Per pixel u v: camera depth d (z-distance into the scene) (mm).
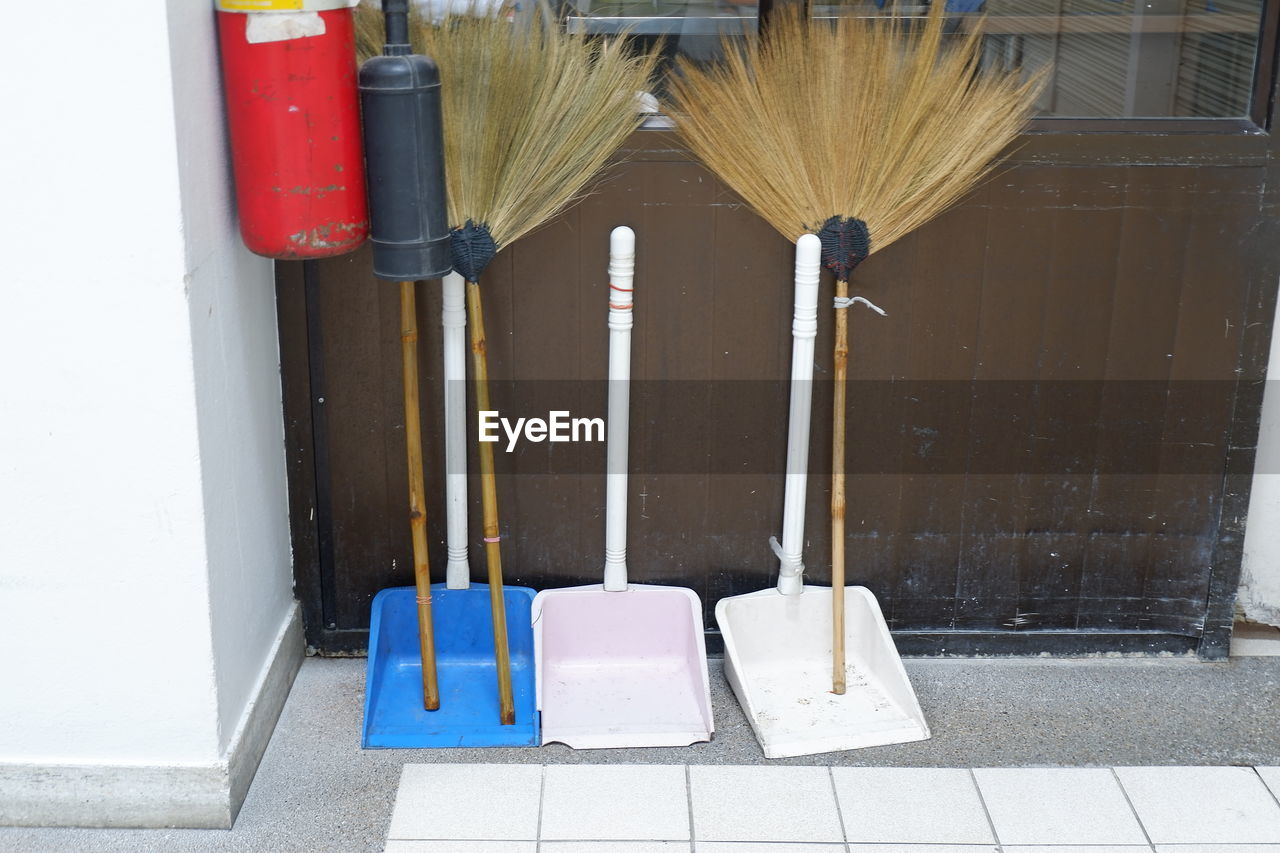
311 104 2158
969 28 2531
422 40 2350
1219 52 2574
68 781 2371
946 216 2639
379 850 2350
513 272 2650
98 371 2135
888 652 2777
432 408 2752
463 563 2805
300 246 2240
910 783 2535
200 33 2139
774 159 2508
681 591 2859
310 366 2703
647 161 2580
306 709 2742
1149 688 2871
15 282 2074
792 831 2402
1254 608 3053
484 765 2566
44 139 2002
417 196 2209
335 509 2822
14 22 1938
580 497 2846
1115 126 2602
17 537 2221
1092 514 2881
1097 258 2678
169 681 2324
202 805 2389
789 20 2494
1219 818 2461
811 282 2592
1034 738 2689
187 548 2246
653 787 2510
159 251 2076
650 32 2521
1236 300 2707
